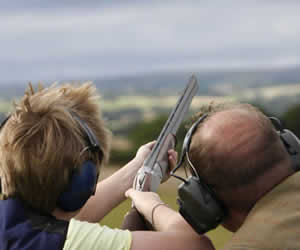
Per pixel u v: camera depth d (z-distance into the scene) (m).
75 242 2.54
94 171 2.66
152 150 3.56
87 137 2.61
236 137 2.34
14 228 2.56
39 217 2.59
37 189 2.54
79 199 2.61
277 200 2.29
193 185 2.51
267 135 2.35
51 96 2.63
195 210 2.53
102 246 2.56
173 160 3.63
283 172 2.35
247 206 2.41
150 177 3.48
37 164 2.49
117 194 3.55
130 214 3.32
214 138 2.38
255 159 2.31
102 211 3.51
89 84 2.80
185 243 2.72
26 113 2.54
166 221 2.95
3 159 2.56
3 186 2.66
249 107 2.55
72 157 2.54
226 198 2.45
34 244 2.50
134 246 2.62
